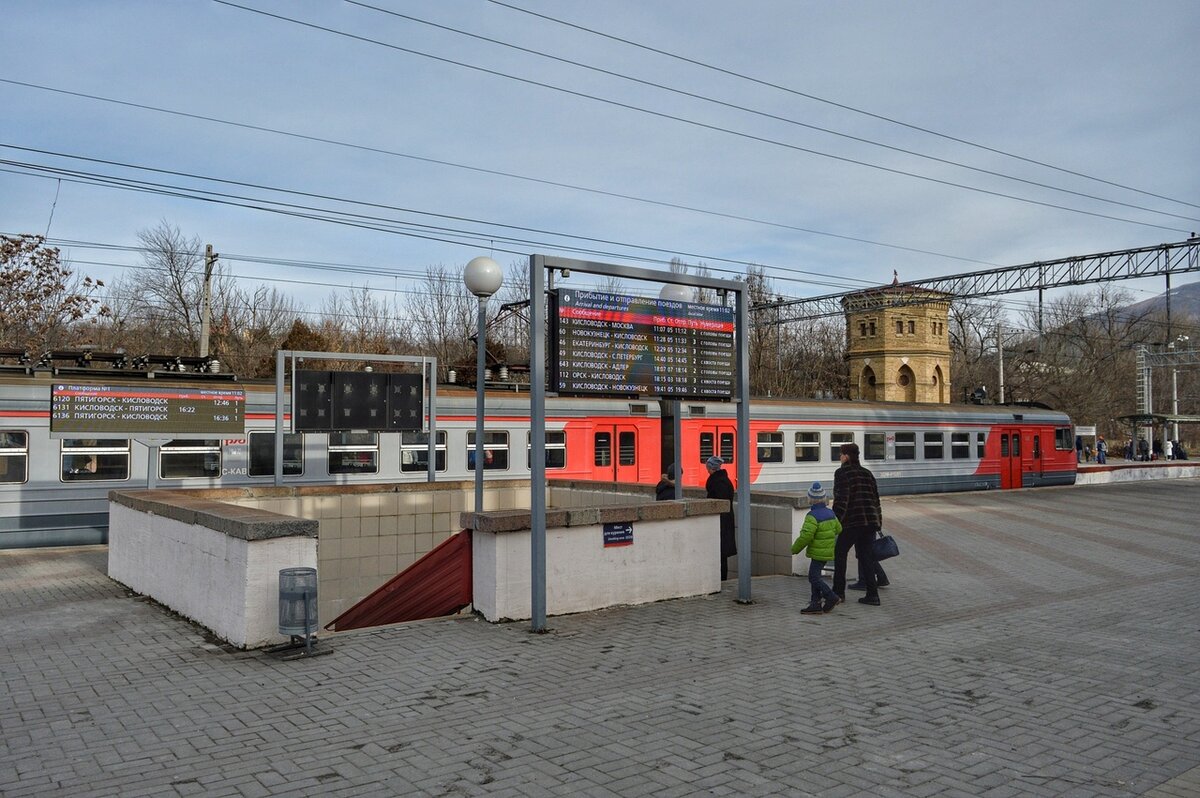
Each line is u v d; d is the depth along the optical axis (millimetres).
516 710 6270
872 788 4930
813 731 5871
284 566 8055
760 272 53281
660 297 10094
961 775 5121
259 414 17547
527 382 23016
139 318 47250
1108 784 4992
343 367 40438
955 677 7195
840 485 10445
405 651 7898
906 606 10203
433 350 47312
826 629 8945
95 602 10227
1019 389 64062
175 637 8367
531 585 8883
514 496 14984
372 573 13562
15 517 15289
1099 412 63438
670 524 10430
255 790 4840
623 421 22109
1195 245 22531
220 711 6207
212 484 17000
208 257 30047
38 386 15625
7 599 10508
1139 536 17625
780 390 49594
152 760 5277
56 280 33906
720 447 23875
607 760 5328
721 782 5004
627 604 9984
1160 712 6309
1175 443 56312
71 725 5902
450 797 4773
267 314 49188
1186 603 10438
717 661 7664
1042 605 10281
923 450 29094
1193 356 58688
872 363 42594
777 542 12508
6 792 4789
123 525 11508
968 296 27578
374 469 18594
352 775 5066
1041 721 6102
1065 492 31594
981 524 19922
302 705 6348
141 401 14961
